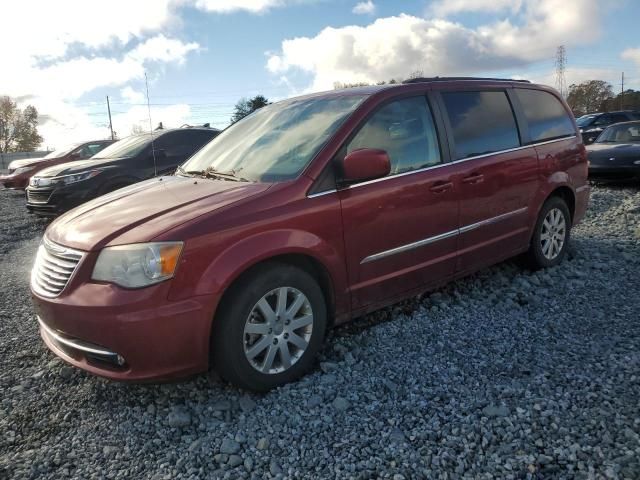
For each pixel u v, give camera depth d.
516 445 2.49
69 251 3.05
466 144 4.32
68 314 2.90
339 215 3.43
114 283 2.85
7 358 3.87
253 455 2.60
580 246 5.98
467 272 4.38
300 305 3.28
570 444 2.46
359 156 3.36
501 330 3.84
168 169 9.57
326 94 4.29
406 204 3.78
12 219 10.88
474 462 2.41
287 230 3.18
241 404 3.06
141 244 2.85
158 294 2.80
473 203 4.28
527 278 4.92
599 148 10.74
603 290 4.52
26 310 4.92
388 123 3.88
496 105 4.73
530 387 3.00
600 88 76.38
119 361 2.86
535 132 5.02
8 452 2.75
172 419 2.92
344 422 2.81
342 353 3.57
